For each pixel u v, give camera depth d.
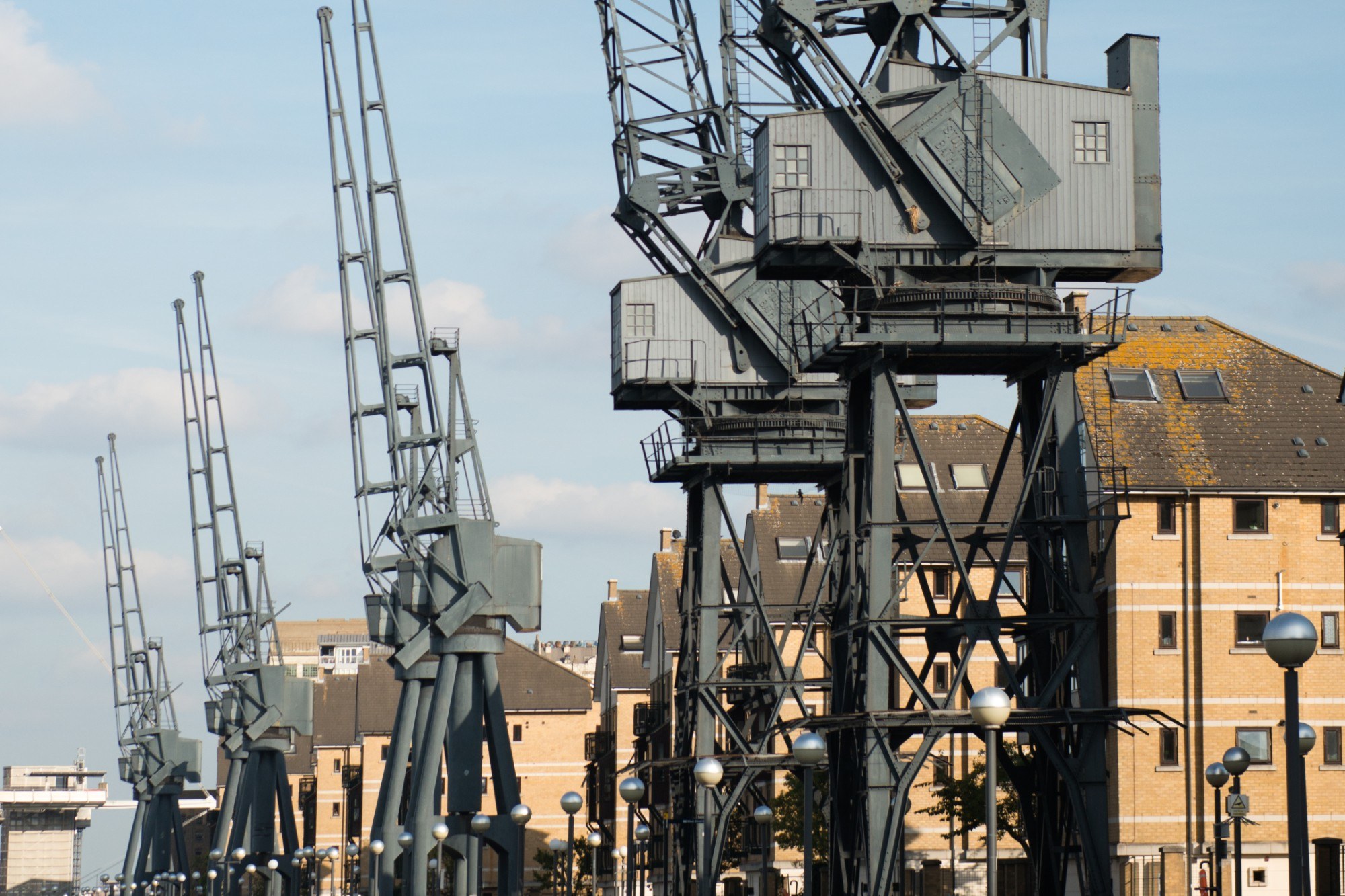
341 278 163.88
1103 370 122.75
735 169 119.75
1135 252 84.62
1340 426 119.56
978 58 84.94
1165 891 111.94
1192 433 118.25
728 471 117.25
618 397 118.31
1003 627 84.56
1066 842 83.50
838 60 84.75
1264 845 111.94
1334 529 116.06
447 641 148.50
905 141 83.94
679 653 122.50
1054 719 78.31
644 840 104.81
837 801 85.69
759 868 157.62
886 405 81.56
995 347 81.31
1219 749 113.12
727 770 114.25
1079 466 81.50
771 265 85.31
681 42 121.94
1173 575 114.94
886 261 84.19
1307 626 39.81
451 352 157.62
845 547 86.12
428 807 147.38
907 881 142.12
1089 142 84.88
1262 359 124.56
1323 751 113.19
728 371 117.75
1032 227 84.12
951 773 133.50
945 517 80.94
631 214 119.25
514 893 146.12
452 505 152.38
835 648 86.56
